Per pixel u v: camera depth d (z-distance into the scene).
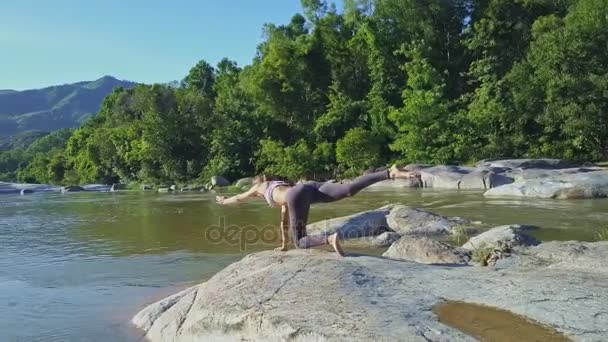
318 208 18.66
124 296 8.50
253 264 6.20
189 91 56.00
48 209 25.25
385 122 36.56
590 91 30.11
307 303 4.89
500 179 24.56
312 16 53.19
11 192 43.78
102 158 58.03
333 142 39.97
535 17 39.66
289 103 44.97
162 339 5.95
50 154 78.06
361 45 42.59
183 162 49.72
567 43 30.89
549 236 11.55
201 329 5.38
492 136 33.06
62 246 13.84
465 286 5.06
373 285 5.15
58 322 7.24
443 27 43.03
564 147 31.80
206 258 11.22
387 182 28.36
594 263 7.11
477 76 37.53
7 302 8.41
